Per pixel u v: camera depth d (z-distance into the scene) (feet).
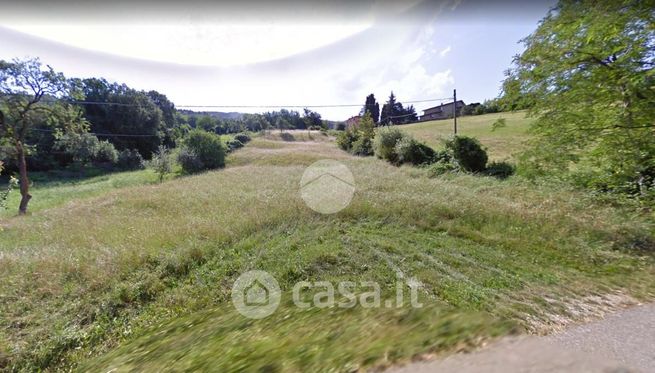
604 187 20.25
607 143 17.46
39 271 14.34
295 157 72.13
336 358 6.42
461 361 5.64
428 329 7.19
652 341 6.26
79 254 16.14
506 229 16.14
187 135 76.89
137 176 73.31
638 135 16.29
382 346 6.58
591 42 15.76
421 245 14.93
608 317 7.55
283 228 19.06
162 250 16.12
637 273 10.52
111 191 45.19
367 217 20.01
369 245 15.29
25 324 10.89
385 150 57.26
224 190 35.14
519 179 27.61
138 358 8.59
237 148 95.91
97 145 96.89
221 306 11.51
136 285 13.03
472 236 15.74
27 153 48.03
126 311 11.76
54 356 9.52
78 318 11.23
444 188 27.20
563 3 17.46
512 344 6.21
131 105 120.67
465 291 9.80
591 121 17.93
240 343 8.23
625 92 15.69
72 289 12.93
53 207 38.42
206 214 23.80
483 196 23.35
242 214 22.02
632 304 8.26
